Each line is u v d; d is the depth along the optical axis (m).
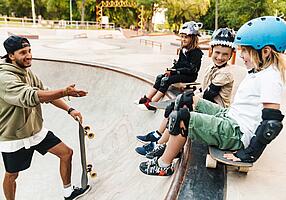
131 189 3.37
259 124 2.13
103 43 18.27
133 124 5.44
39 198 4.36
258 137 2.08
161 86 4.46
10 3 46.12
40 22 32.66
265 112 2.02
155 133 3.10
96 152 5.41
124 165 4.28
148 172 2.50
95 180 4.16
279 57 2.09
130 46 17.58
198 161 2.59
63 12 46.47
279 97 2.01
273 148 2.98
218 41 3.03
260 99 2.09
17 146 3.21
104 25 36.69
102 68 8.09
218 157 2.22
